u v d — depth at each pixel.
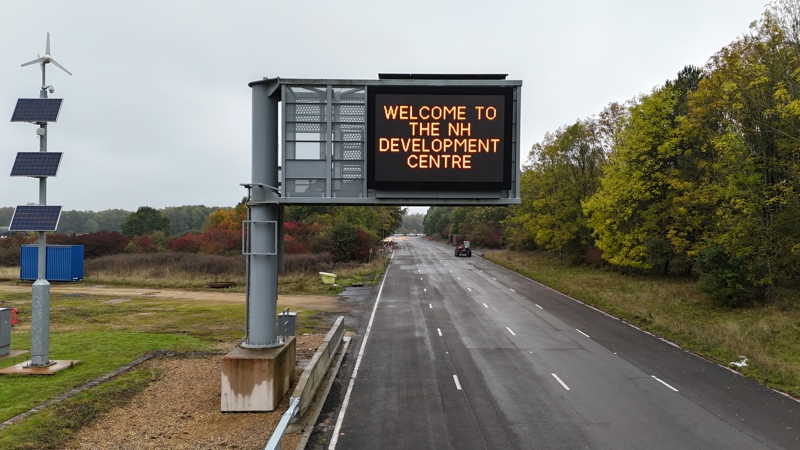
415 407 11.44
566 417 10.80
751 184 22.61
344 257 52.16
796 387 12.80
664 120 31.58
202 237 57.84
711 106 24.88
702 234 29.42
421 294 31.38
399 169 11.30
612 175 33.22
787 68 21.22
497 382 13.34
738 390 12.74
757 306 22.38
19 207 13.30
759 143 23.25
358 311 25.09
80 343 16.70
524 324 21.61
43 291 13.35
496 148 11.31
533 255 60.09
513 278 40.50
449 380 13.52
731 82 22.39
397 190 11.29
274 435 6.19
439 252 80.44
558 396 12.20
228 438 9.37
